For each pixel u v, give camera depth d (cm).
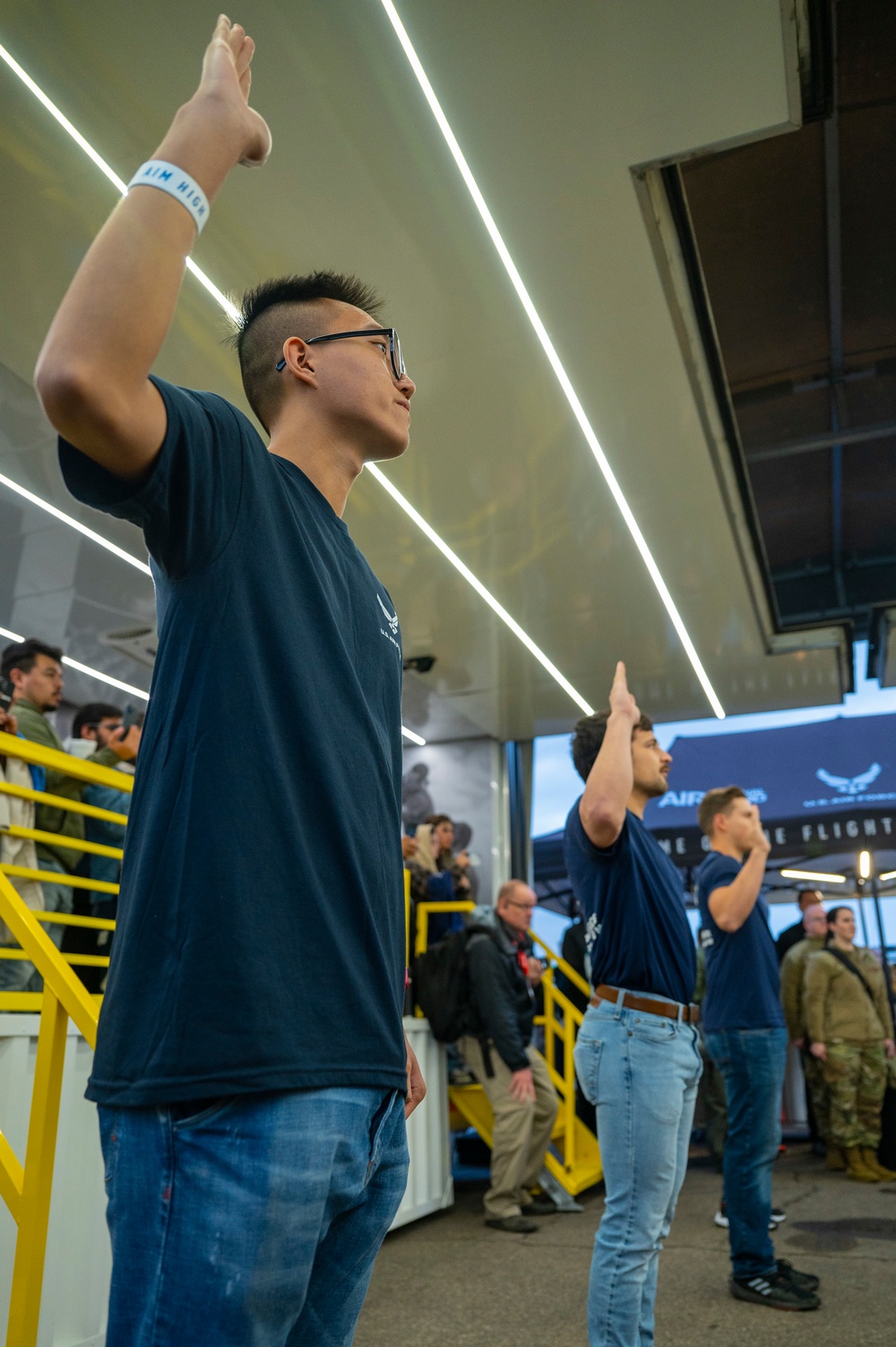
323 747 101
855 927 677
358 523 626
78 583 686
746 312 663
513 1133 472
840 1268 371
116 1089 88
